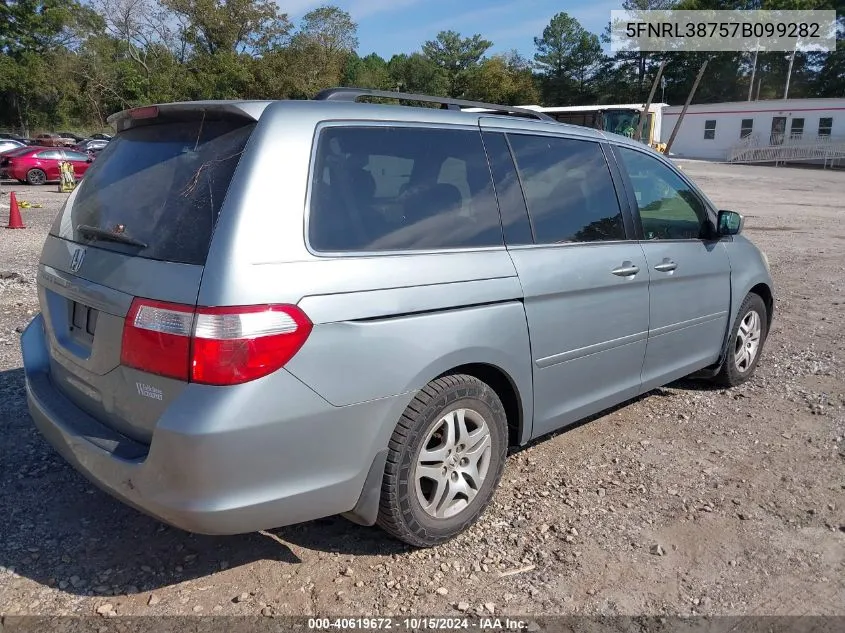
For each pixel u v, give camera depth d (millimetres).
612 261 3906
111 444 2674
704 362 4949
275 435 2518
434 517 3123
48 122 62719
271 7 53750
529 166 3641
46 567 2996
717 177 34500
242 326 2430
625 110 25359
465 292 3084
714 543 3314
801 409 4996
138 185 2961
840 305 8461
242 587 2910
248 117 2734
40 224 14312
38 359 3459
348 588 2922
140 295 2582
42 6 61781
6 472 3779
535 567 3098
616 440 4426
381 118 3061
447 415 3088
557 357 3615
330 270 2670
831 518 3549
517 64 91125
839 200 23969
